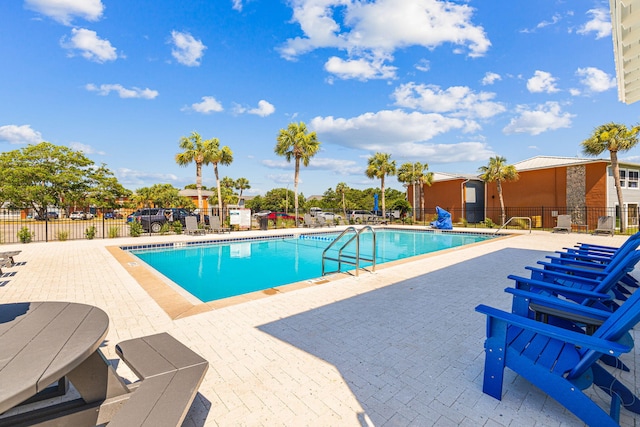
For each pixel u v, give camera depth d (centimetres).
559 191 1975
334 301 427
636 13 293
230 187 5381
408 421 187
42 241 1165
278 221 2078
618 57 372
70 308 194
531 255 816
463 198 2445
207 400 208
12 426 150
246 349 284
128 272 614
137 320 355
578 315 238
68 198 2861
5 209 2639
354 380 232
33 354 134
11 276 579
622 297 390
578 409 176
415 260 741
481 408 200
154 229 1642
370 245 1325
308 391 218
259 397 211
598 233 1388
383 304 414
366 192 5441
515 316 204
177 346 210
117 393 173
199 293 641
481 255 815
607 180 1770
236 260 985
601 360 255
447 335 315
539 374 191
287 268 877
